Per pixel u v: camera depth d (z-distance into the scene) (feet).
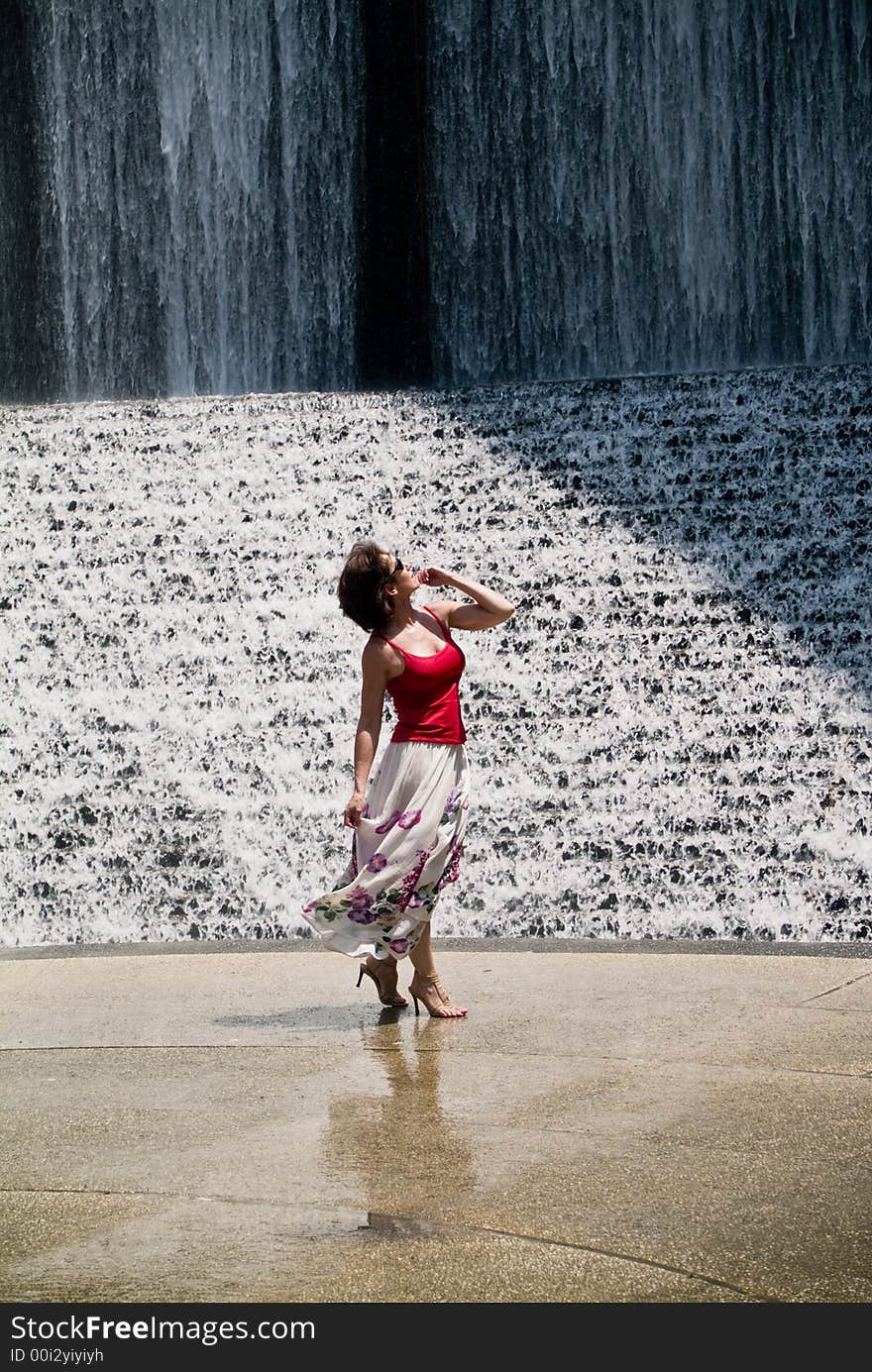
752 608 40.06
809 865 31.60
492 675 38.88
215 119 63.87
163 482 48.80
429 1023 16.24
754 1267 9.11
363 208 63.72
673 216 60.23
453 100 62.75
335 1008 17.46
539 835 33.47
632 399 48.03
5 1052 15.79
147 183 64.23
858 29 56.95
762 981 18.29
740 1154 11.21
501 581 42.55
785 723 35.86
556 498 45.44
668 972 19.15
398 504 46.55
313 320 64.08
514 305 62.69
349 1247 9.59
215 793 37.22
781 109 58.23
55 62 64.23
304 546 45.60
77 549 46.52
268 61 63.46
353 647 41.42
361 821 16.03
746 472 44.80
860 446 44.62
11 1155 11.83
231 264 64.23
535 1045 14.96
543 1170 10.95
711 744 35.45
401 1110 12.66
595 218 61.36
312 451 49.14
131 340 64.75
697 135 59.52
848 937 29.30
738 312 59.47
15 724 40.06
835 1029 15.35
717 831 32.78
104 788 37.76
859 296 57.72
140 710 40.09
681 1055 14.37
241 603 43.60
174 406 51.60
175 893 34.68
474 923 31.30
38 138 64.54
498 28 61.87
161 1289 9.05
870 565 40.63
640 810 33.88
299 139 63.67
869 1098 12.67
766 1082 13.26
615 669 38.45
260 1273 9.23
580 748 35.94
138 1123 12.62
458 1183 10.73
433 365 63.87
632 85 60.39
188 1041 15.90
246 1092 13.53
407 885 16.01
